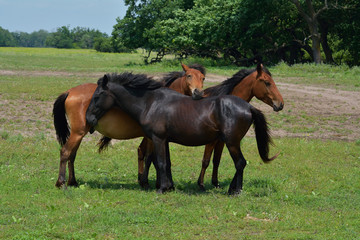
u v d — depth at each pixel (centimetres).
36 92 2356
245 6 4259
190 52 4931
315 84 3027
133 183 1085
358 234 732
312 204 915
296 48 4984
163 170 954
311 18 4081
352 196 981
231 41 4647
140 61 6494
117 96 967
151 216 800
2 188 955
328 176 1157
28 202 858
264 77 998
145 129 960
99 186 1038
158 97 963
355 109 2220
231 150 921
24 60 5900
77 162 1259
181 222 777
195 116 925
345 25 4525
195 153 1398
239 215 820
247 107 920
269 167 1250
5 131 1540
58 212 809
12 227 722
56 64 5147
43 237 683
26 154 1291
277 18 4547
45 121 1797
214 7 4441
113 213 805
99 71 3856
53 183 1021
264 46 4797
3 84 2622
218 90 1045
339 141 1639
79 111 1000
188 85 1007
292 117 2034
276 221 796
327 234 727
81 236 689
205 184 1077
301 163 1287
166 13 5094
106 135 1029
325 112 2156
